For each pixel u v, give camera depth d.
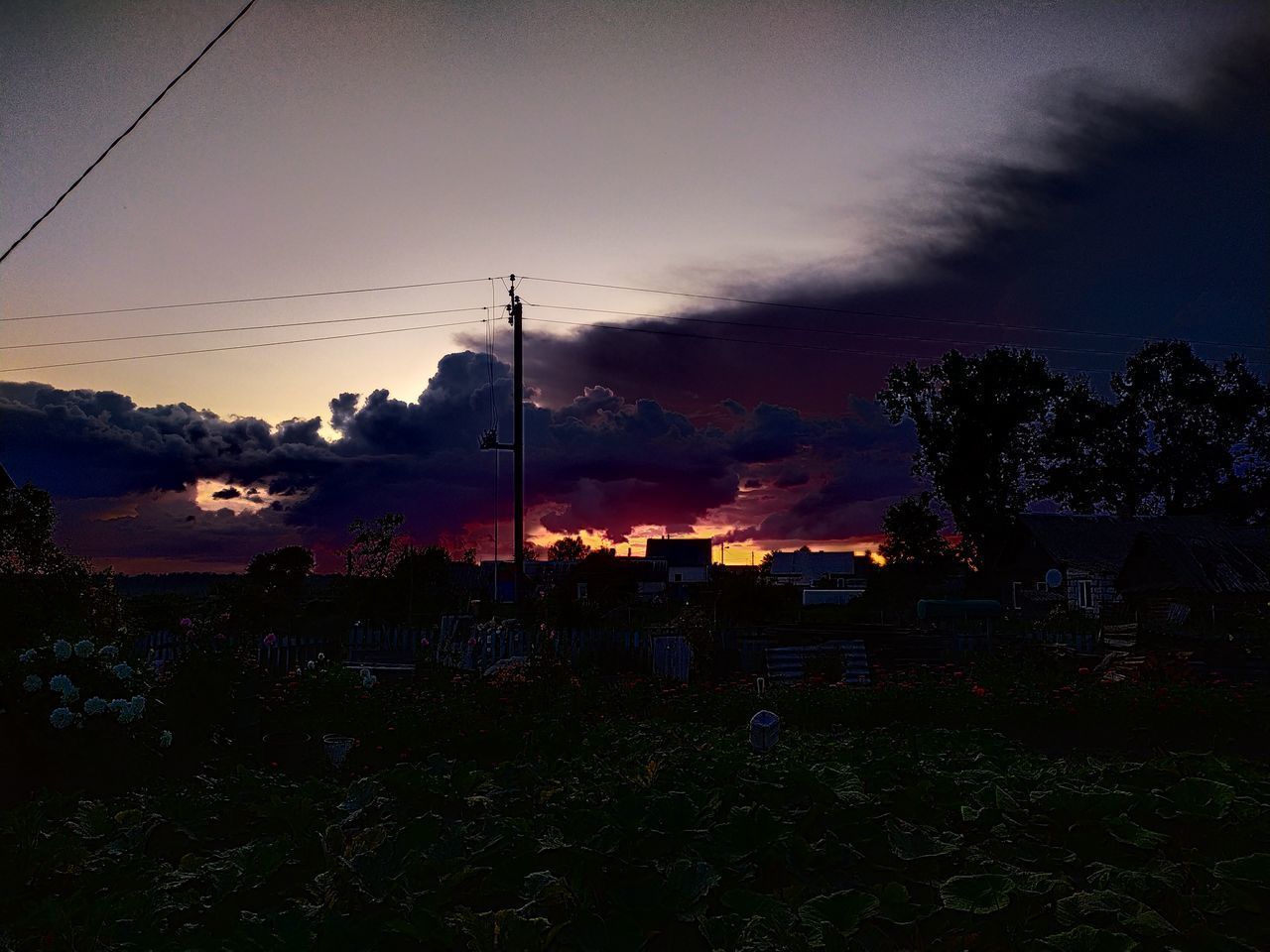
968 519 60.00
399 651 26.78
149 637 18.03
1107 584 39.84
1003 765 5.44
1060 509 61.78
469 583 51.59
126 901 3.08
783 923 2.75
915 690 12.25
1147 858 3.50
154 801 4.70
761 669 20.36
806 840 3.57
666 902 3.01
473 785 4.84
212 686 8.23
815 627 37.91
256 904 3.41
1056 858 3.45
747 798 4.16
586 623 28.19
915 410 61.25
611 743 7.05
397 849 3.41
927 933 2.96
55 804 4.58
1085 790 3.97
